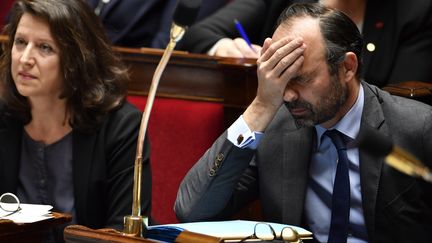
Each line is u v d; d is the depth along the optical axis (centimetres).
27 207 729
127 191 876
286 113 793
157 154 980
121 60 940
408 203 743
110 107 885
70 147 889
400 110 758
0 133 891
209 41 1160
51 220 697
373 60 1063
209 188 748
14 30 877
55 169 886
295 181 771
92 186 874
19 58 855
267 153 785
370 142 489
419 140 746
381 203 740
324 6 727
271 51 721
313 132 773
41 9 849
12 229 671
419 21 1066
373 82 1066
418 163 492
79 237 612
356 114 751
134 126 891
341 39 712
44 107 876
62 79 868
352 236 754
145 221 625
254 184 804
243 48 1109
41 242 700
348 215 734
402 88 865
